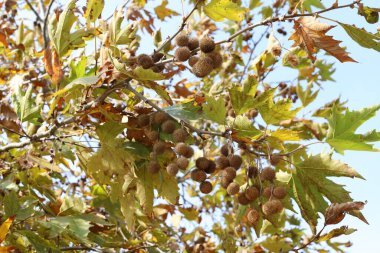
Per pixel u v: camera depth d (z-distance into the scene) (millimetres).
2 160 5098
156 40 4430
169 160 3713
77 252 5234
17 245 4152
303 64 5500
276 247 5621
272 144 3252
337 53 3307
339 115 3311
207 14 3484
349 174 3340
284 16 3305
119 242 4773
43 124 4270
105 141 3688
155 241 5695
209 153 5797
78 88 3598
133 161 3645
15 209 3904
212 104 3211
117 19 3674
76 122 3787
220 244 6883
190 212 6258
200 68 3238
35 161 4578
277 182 3557
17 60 6500
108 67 3484
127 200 3762
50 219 3977
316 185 3445
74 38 3740
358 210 3203
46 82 5793
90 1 3637
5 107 4801
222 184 3330
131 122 3713
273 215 3393
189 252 6695
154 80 3270
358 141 3262
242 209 4004
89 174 3998
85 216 4059
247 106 3227
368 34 3188
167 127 3451
